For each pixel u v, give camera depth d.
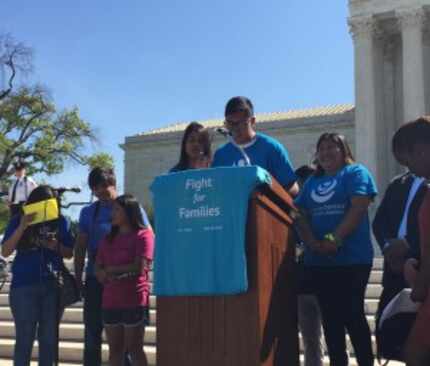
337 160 5.75
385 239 5.18
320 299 5.60
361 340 5.43
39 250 6.62
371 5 34.75
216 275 4.22
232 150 5.72
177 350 4.37
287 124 42.09
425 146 4.00
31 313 6.52
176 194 4.44
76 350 8.80
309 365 6.32
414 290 3.81
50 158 39.16
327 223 5.60
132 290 6.17
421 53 33.53
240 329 4.21
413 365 3.76
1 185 36.66
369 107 34.19
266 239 4.41
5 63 38.28
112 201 7.35
